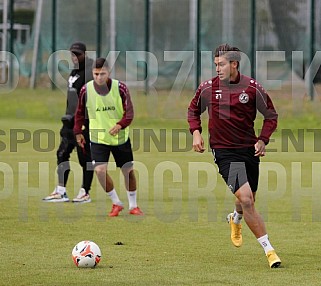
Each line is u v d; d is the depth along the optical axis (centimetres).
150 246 2623
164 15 8519
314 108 7044
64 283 2077
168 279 2130
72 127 3603
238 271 2234
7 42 8831
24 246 2606
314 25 7231
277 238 2777
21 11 9450
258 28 7744
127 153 3269
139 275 2178
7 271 2220
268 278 2142
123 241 2716
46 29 8862
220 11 8112
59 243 2666
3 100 8256
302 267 2292
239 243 2545
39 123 7519
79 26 8762
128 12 8600
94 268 2267
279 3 7706
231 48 2358
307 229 2966
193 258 2425
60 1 8756
